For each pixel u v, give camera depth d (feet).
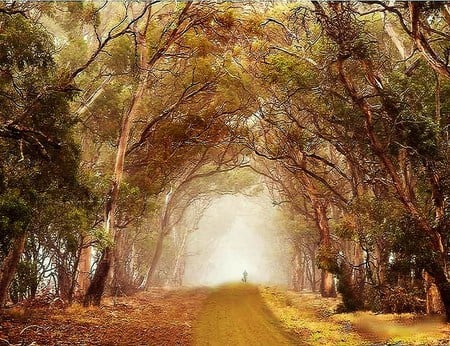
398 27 69.46
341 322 61.87
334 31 50.01
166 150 87.45
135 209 83.82
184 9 66.54
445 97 59.06
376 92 57.52
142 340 44.78
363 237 64.90
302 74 59.77
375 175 63.98
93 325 51.57
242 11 71.67
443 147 56.03
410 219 53.52
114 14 81.76
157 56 70.85
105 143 92.84
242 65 80.28
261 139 102.17
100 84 79.61
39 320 50.39
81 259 79.77
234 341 45.85
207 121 87.56
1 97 41.81
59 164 43.98
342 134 67.62
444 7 42.16
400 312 65.98
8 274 48.14
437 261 52.37
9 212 36.73
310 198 96.53
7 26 39.06
